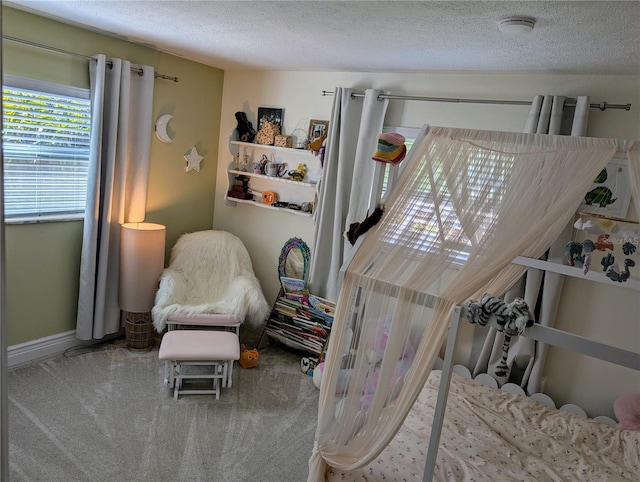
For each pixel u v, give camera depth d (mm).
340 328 1959
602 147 1992
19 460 2471
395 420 1862
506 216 1928
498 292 2656
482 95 3232
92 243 3490
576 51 2316
